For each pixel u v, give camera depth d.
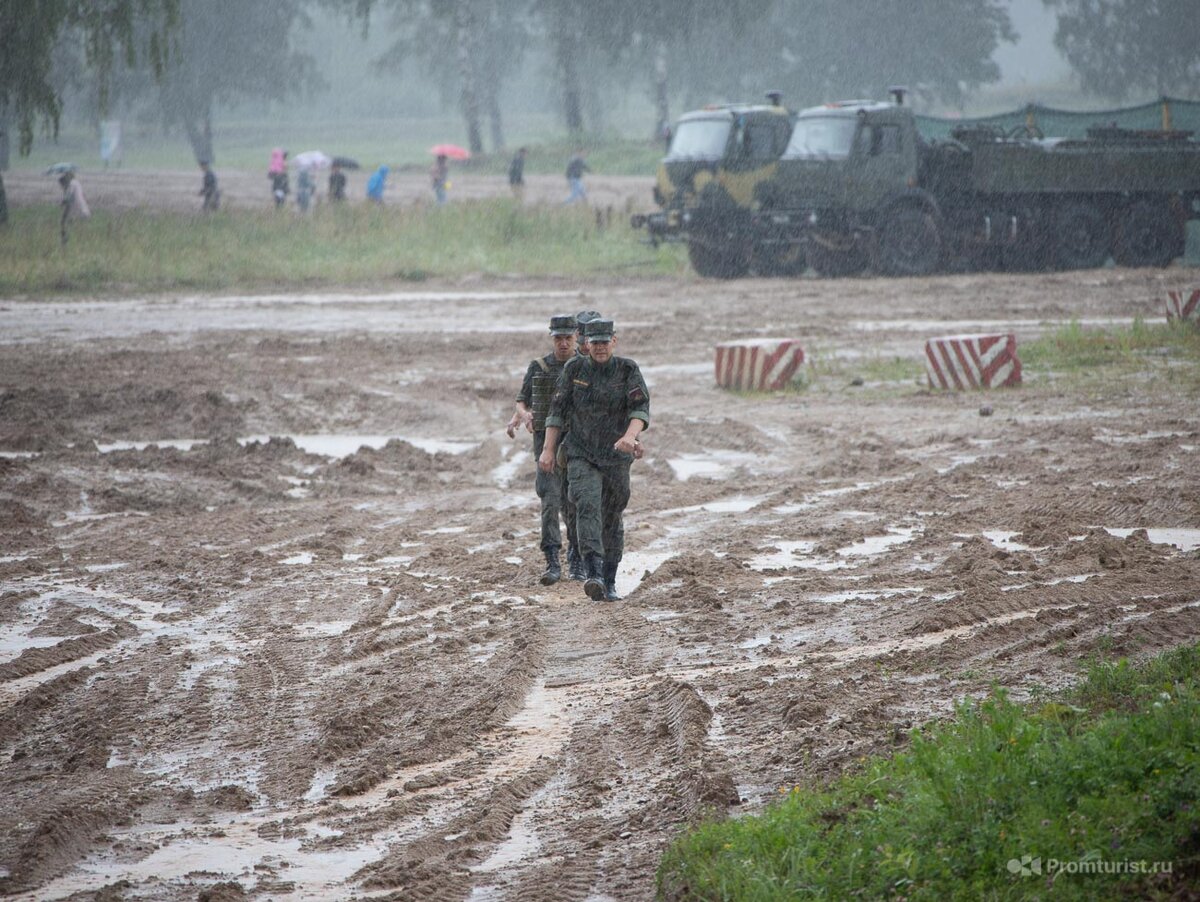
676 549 38.59
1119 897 13.84
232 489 48.62
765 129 124.62
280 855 18.75
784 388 69.31
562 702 25.09
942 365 67.75
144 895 17.34
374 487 49.75
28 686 27.47
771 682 24.84
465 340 86.62
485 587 34.75
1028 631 27.19
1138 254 129.50
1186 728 16.55
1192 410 58.97
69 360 76.81
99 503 46.47
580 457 33.50
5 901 17.30
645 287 119.38
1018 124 137.00
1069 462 48.50
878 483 47.34
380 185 165.38
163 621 32.28
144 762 22.89
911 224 122.06
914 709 22.33
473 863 18.11
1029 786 16.09
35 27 134.00
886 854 15.45
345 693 26.06
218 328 92.50
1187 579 31.03
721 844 16.69
